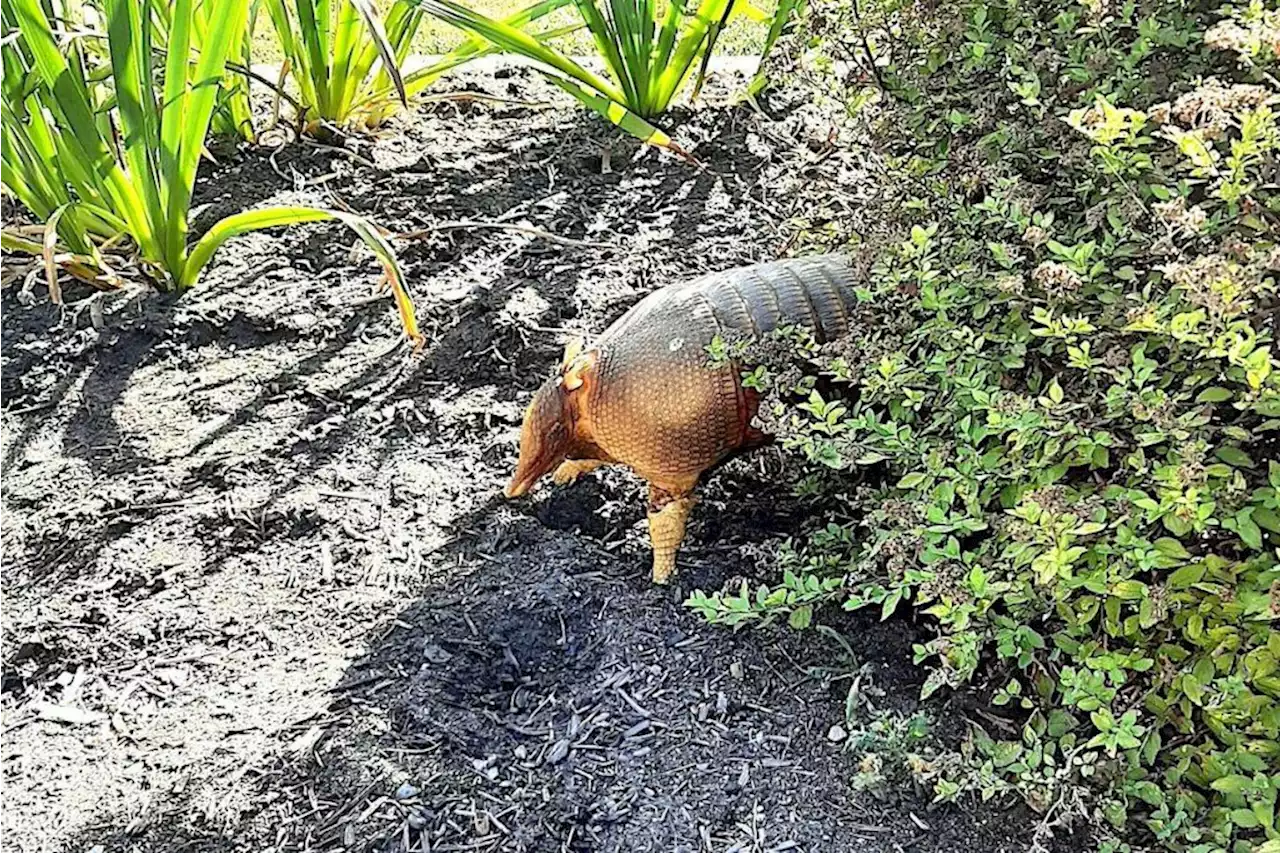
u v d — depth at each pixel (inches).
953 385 27.1
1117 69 26.8
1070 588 23.3
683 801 26.8
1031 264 27.4
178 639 31.4
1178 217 21.6
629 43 50.3
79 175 41.9
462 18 42.8
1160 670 24.1
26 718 29.5
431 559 33.4
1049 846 25.4
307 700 29.4
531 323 41.6
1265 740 22.7
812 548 32.7
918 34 30.9
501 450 37.1
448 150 51.3
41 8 38.1
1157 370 25.9
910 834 25.8
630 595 32.0
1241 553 24.7
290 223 42.4
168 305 42.6
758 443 31.4
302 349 41.3
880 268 26.9
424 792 27.1
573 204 48.1
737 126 52.4
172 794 27.3
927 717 27.7
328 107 50.9
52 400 39.1
